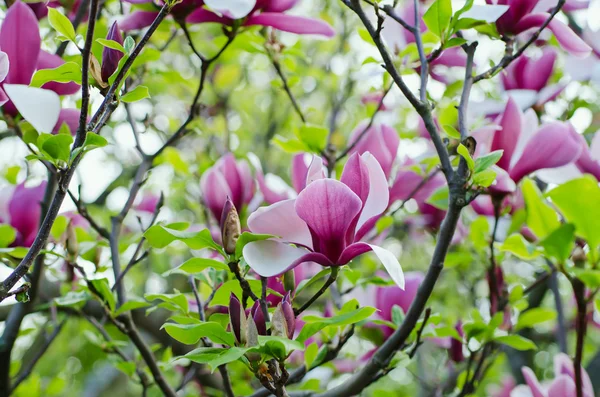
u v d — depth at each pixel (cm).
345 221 94
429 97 141
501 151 104
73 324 234
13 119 116
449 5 109
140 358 146
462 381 136
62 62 114
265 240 96
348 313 96
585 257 109
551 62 138
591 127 162
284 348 91
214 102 230
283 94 251
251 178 132
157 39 165
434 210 146
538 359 221
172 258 220
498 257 136
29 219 131
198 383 174
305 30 123
